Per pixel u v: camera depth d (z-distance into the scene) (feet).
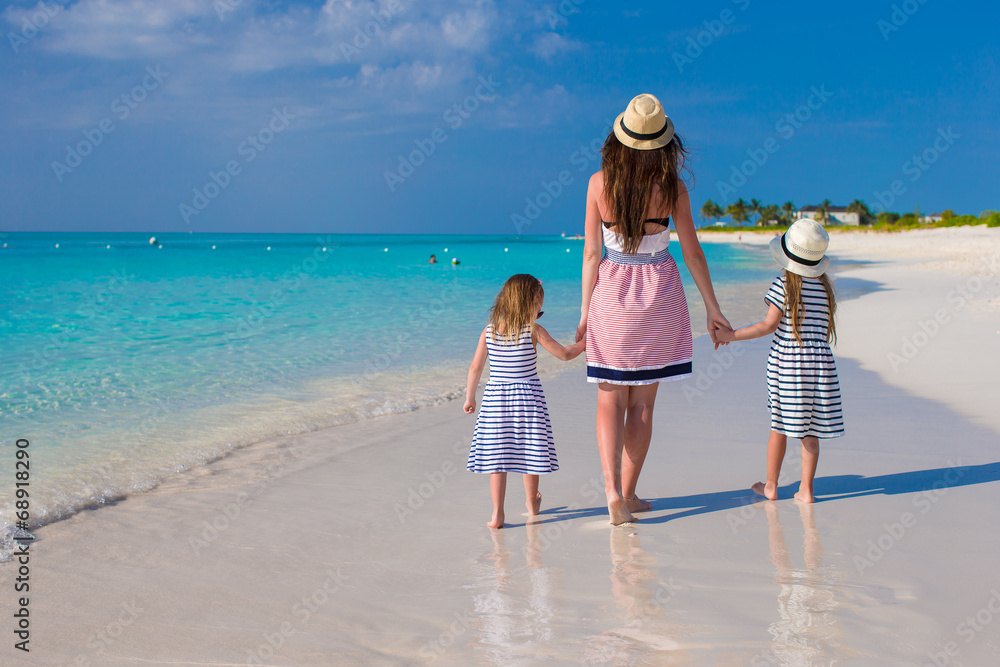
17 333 35.09
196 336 34.14
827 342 11.77
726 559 9.65
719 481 13.39
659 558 9.79
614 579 9.13
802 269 11.55
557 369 26.12
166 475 14.20
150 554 10.32
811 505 11.79
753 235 355.36
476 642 7.57
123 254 157.99
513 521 11.66
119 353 29.19
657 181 11.18
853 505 11.68
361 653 7.43
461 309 46.47
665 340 11.48
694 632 7.61
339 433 17.60
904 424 16.65
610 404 11.66
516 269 103.24
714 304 12.26
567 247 257.34
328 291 62.59
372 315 43.16
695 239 11.94
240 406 20.20
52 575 9.57
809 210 428.56
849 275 69.97
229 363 26.96
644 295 11.41
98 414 19.20
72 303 50.90
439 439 17.07
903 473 13.21
